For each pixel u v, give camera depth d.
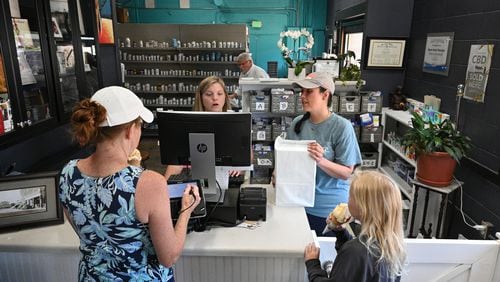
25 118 2.06
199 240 1.39
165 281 1.12
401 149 3.38
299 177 1.62
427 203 2.69
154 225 0.97
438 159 2.50
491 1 2.51
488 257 1.58
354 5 5.14
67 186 0.99
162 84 6.50
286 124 3.58
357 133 3.60
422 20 3.63
